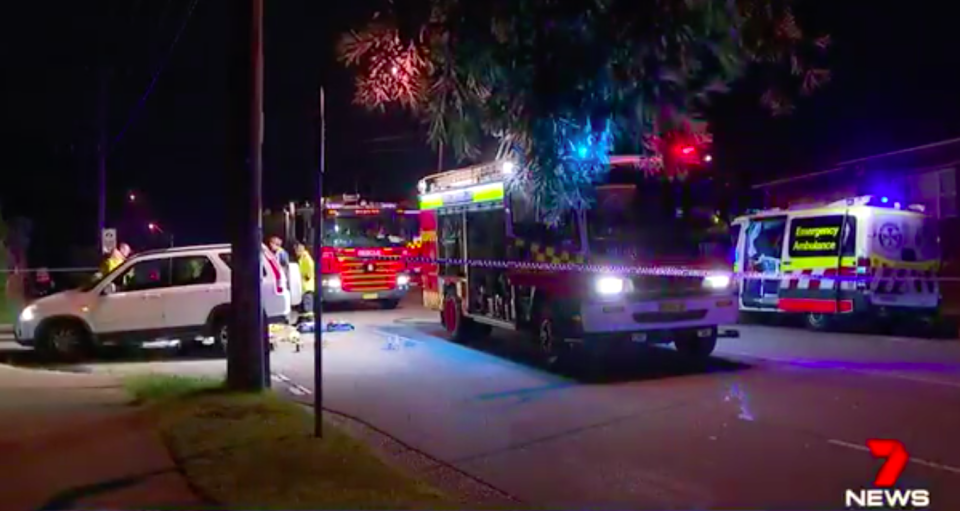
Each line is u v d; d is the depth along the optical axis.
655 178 11.77
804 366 12.70
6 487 6.52
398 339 17.36
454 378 12.64
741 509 6.40
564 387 11.58
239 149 10.09
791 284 17.66
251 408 9.25
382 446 8.70
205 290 15.49
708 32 3.76
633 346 15.05
